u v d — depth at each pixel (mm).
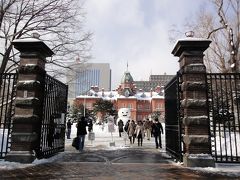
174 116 11508
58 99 13211
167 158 11719
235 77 10258
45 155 11172
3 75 11688
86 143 19500
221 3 22094
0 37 17344
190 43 10445
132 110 90625
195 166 9406
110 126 20281
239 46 22172
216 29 21922
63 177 7457
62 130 13789
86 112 59531
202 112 10016
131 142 19984
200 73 10297
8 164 9555
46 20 17641
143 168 9070
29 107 10453
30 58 10938
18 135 10188
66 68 18422
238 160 10094
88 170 8578
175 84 11453
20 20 17562
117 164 9891
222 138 14969
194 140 9695
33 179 7188
